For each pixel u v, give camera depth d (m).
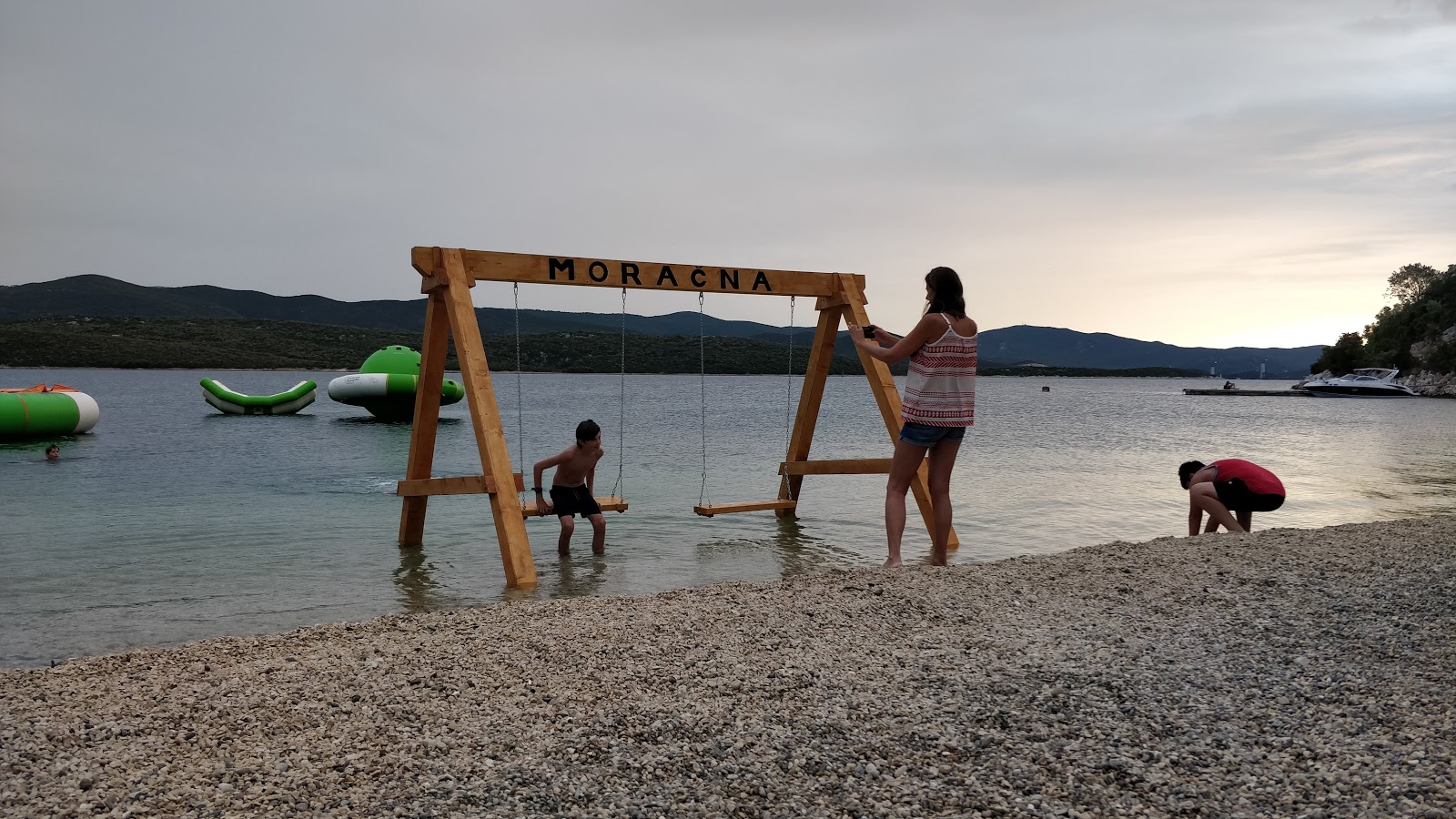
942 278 6.57
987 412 53.47
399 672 4.11
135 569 8.44
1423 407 70.56
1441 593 5.26
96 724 3.48
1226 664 4.07
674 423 34.53
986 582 5.65
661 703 3.67
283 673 4.11
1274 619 4.83
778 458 20.05
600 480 15.84
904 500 6.77
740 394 75.06
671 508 12.60
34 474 16.42
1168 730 3.33
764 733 3.34
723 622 4.86
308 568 8.53
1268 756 3.07
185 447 22.56
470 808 2.79
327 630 4.95
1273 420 46.94
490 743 3.28
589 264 9.23
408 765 3.10
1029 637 4.53
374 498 13.33
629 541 10.11
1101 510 12.43
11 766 3.10
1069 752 3.14
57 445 22.86
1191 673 3.95
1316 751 3.09
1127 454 22.11
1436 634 4.46
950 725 3.40
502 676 4.04
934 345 6.52
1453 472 17.78
